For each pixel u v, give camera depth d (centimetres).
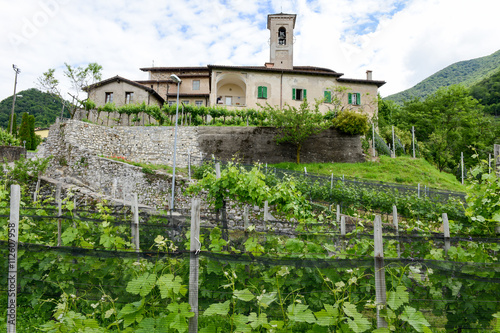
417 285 316
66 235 452
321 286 338
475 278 309
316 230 560
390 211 1224
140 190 1516
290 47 3150
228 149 2052
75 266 366
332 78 2752
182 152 2030
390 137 2620
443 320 311
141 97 2691
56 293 380
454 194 1266
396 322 291
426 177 1834
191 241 275
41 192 1200
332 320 259
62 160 1798
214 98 2636
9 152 2466
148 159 2027
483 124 3444
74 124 1845
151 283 275
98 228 515
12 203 318
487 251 426
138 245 469
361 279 316
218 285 323
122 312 272
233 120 2398
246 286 322
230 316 281
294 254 371
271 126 2100
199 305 316
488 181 448
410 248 441
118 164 1609
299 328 303
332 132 2106
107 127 2027
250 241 374
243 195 619
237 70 2662
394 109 4044
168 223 564
